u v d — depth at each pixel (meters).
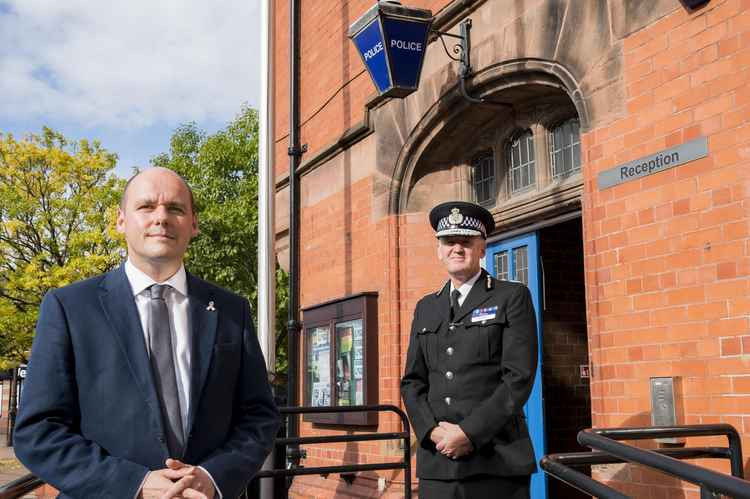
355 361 7.90
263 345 6.46
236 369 2.48
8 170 21.08
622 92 4.84
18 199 21.03
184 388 2.34
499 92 6.27
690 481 1.99
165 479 2.10
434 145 7.25
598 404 4.81
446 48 6.60
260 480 5.91
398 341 7.36
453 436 3.49
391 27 6.18
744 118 4.05
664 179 4.49
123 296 2.36
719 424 3.57
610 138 4.90
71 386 2.25
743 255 4.00
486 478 3.54
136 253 2.39
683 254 4.33
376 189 7.80
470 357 3.71
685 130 4.39
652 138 4.60
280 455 6.12
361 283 8.05
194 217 2.50
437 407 3.75
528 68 5.79
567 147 6.18
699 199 4.27
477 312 3.79
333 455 8.39
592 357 4.89
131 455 2.20
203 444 2.32
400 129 7.46
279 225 10.42
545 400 6.72
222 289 2.60
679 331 4.32
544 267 7.11
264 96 6.89
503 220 6.66
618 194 4.80
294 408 5.79
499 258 6.95
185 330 2.41
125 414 2.22
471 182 7.33
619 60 4.88
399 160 7.46
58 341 2.26
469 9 6.51
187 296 2.46
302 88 9.77
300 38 9.88
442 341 3.83
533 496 6.37
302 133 9.69
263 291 6.55
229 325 2.50
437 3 6.95
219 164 24.30
